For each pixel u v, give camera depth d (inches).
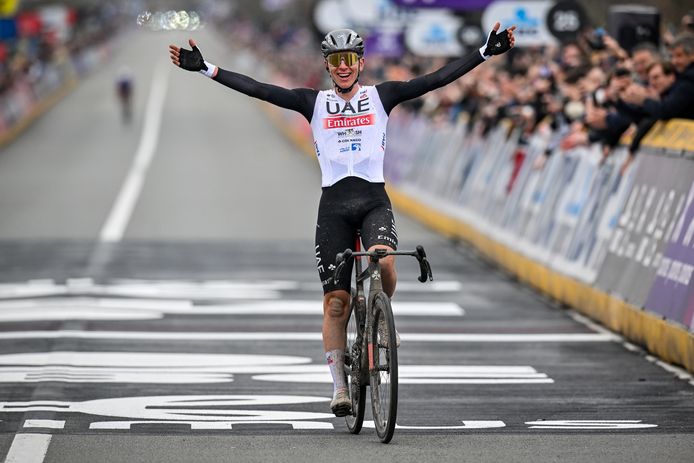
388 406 751.7
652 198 1179.3
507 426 816.9
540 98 1679.4
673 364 1051.3
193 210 2412.6
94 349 1112.8
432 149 2421.3
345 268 792.3
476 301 1435.8
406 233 2164.1
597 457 718.5
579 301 1337.4
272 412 864.3
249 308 1358.3
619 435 783.1
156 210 2406.5
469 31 2549.2
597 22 2421.3
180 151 4052.7
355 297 806.5
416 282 1594.5
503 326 1263.5
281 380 981.2
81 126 5157.5
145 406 877.8
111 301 1397.6
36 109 5684.1
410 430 804.6
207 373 1008.9
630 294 1177.4
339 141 804.0
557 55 1836.9
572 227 1435.8
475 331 1233.4
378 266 770.2
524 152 1748.3
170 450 738.8
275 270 1659.7
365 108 806.5
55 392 919.7
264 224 2197.3
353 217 799.7
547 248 1518.2
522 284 1582.2
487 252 1825.8
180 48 804.0
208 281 1560.0
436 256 1861.5
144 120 5477.4
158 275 1608.0
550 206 1550.2
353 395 804.0
